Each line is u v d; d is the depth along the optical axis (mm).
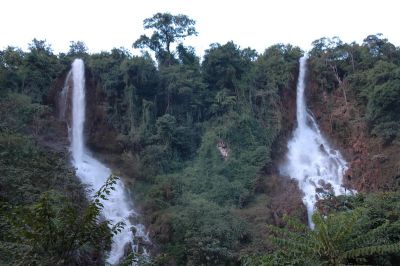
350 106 41000
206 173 33031
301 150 40625
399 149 34250
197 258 22969
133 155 34594
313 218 11289
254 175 33062
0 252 8023
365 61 42844
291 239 11445
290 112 42219
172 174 33156
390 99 35438
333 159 38656
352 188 34938
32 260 7285
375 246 10648
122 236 26328
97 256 16812
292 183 34344
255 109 39250
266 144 37438
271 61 42750
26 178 18453
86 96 37906
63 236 7477
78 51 43688
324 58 44375
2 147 20719
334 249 10719
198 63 44094
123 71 36844
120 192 30750
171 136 34875
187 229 25266
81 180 29359
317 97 43844
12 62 36312
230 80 39938
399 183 31500
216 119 37562
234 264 23359
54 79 37625
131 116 35844
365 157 36656
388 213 14539
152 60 39344
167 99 38062
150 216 27875
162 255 10594
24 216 7301
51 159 25078
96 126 36812
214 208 27938
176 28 44531
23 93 34250
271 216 29031
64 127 36125
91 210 7629
